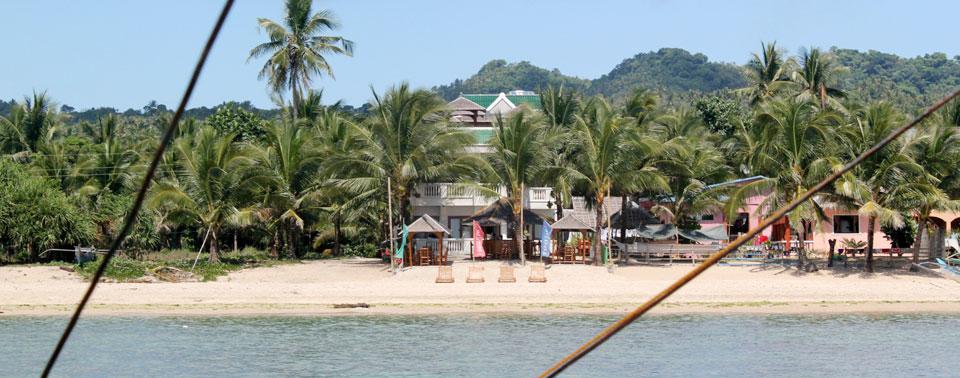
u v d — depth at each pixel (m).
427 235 59.69
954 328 38.00
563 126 62.09
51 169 63.03
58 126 77.69
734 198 49.59
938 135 46.78
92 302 43.19
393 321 39.62
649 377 29.28
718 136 68.06
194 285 46.75
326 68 74.38
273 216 60.28
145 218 57.25
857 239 63.94
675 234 56.09
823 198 50.38
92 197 60.62
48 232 52.19
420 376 29.30
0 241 52.81
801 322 39.53
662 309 42.72
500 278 47.91
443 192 58.44
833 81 75.56
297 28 74.62
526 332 36.88
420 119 52.78
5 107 194.88
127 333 36.75
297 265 55.50
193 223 58.81
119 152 65.75
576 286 46.59
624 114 67.25
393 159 52.84
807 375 29.48
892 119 46.78
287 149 58.06
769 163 49.88
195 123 83.31
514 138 51.66
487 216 53.34
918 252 51.31
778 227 66.25
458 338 35.66
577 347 34.03
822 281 48.72
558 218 58.31
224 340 35.34
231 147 54.00
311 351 33.28
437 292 45.59
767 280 48.72
